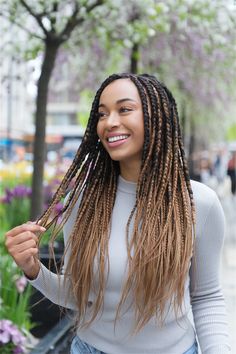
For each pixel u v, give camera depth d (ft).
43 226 6.44
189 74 34.73
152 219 5.94
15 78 25.67
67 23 20.65
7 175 42.27
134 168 6.29
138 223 5.97
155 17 20.71
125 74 6.37
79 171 6.62
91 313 6.09
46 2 20.49
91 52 31.30
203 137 96.84
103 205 6.24
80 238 6.15
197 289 6.50
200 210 6.16
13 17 21.95
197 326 6.49
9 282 14.61
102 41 26.53
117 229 6.10
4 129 109.50
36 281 6.25
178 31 27.43
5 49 25.95
